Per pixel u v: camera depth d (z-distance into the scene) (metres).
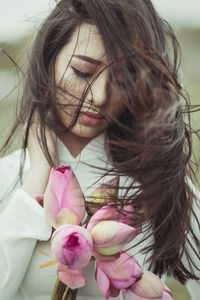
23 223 1.00
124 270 0.88
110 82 0.96
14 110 1.23
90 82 0.98
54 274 1.03
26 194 1.02
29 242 1.01
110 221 0.86
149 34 1.00
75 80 0.98
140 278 0.89
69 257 0.82
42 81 1.04
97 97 0.96
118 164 1.05
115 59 0.95
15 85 1.27
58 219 0.90
